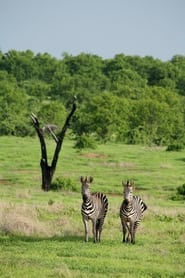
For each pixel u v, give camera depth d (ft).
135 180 152.05
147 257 60.70
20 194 115.55
